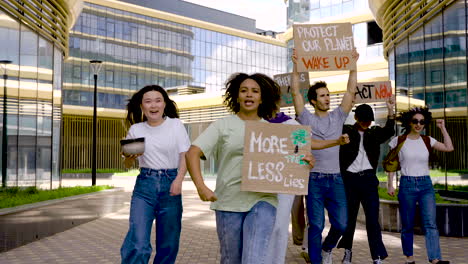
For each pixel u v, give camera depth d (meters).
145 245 4.44
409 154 6.24
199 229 10.34
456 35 11.03
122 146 4.56
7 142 13.81
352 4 33.00
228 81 3.98
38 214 9.30
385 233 9.51
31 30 15.34
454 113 10.98
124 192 20.59
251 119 3.86
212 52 71.94
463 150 10.42
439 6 11.52
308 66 5.95
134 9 60.94
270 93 3.95
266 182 3.62
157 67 63.38
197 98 43.03
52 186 17.30
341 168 6.10
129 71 59.94
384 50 16.59
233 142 3.71
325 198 5.66
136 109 4.82
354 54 5.94
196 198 19.02
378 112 27.14
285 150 3.66
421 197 6.25
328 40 5.97
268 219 3.59
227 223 3.68
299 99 5.93
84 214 12.02
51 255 7.52
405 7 13.40
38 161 15.95
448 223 9.05
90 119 54.66
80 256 7.43
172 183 4.57
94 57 56.72
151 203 4.59
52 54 17.23
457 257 7.00
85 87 55.69
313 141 4.16
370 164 6.09
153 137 4.66
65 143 53.12
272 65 80.81
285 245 4.86
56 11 16.80
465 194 10.19
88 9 56.81
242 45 76.62
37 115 15.88
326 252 5.87
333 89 28.52
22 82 14.73
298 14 36.12
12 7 13.77
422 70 12.89
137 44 61.09
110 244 8.56
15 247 8.25
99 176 40.25
